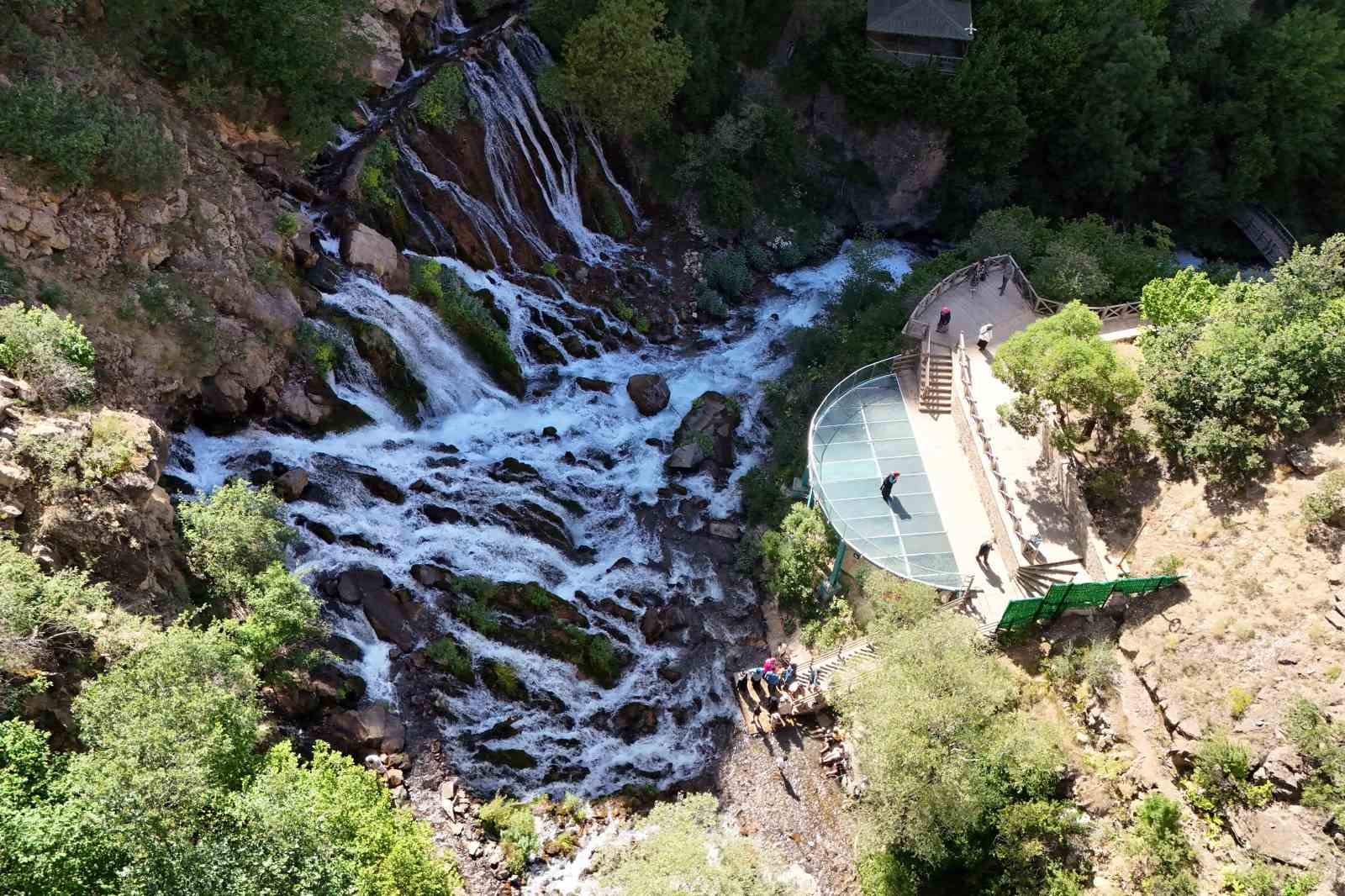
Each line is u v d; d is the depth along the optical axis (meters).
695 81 66.69
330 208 47.88
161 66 42.91
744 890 30.22
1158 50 69.19
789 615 43.09
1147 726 34.81
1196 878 31.61
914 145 71.38
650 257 62.75
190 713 25.45
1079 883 32.31
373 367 45.34
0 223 34.06
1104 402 40.53
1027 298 52.97
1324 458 37.72
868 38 69.38
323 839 25.89
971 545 40.75
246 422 41.00
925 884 34.41
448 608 39.12
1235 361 40.19
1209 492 39.44
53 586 26.59
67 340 32.31
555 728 37.59
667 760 37.94
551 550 43.22
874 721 33.91
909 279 56.12
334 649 36.22
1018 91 70.12
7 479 28.30
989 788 33.09
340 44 46.69
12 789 23.31
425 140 53.41
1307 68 72.31
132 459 31.30
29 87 35.16
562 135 61.41
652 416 51.69
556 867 34.06
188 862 23.28
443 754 35.72
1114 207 75.31
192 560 32.91
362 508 41.03
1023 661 37.75
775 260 65.94
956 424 45.25
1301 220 77.12
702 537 46.22
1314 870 30.00
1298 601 34.66
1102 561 38.78
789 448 48.66
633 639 41.16
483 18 61.53
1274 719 32.66
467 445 46.62
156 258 38.72
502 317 52.75
